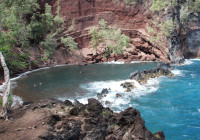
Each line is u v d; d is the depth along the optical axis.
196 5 61.06
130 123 15.19
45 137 12.02
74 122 14.13
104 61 54.81
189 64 50.22
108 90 30.22
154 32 58.38
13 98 26.08
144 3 62.66
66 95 27.80
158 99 26.50
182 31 58.22
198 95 27.73
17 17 46.56
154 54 57.53
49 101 18.38
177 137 17.86
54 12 58.69
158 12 57.94
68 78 37.25
